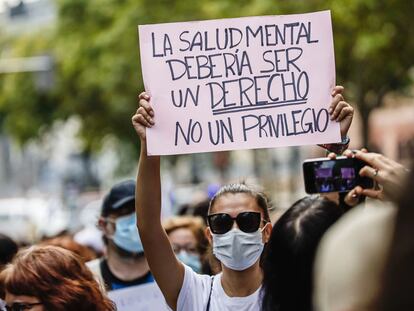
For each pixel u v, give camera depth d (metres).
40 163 61.62
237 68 4.17
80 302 3.66
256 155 40.16
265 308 3.51
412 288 1.83
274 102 4.16
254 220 4.05
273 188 30.92
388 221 1.91
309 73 4.16
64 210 25.77
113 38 31.91
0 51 43.59
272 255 3.53
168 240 4.12
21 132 41.84
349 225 2.00
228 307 4.02
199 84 4.16
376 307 1.90
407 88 28.94
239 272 4.04
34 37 39.72
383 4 20.78
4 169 61.81
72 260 3.73
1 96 41.84
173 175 41.75
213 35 4.18
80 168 58.34
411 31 21.28
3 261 5.56
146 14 30.56
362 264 1.94
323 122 4.15
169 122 4.12
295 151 40.91
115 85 32.81
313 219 3.52
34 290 3.64
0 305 4.16
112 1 34.66
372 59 22.31
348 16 20.81
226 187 4.16
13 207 23.89
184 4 29.97
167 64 4.16
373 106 24.42
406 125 30.50
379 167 3.89
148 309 5.52
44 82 31.19
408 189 1.85
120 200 5.67
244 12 23.31
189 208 9.34
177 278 4.10
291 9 21.81
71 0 35.31
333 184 4.15
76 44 35.22
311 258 3.46
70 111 38.41
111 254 5.74
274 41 4.18
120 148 42.19
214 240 4.09
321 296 2.08
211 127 4.14
